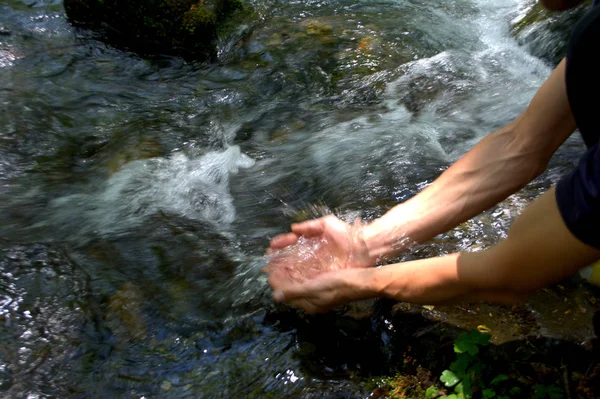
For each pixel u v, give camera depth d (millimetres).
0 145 3041
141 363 1839
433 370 1771
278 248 2068
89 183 2791
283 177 2812
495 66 3785
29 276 2156
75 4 4324
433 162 2826
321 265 1922
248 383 1772
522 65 3807
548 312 1850
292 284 1909
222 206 2623
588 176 1154
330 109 3402
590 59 1186
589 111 1249
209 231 2447
